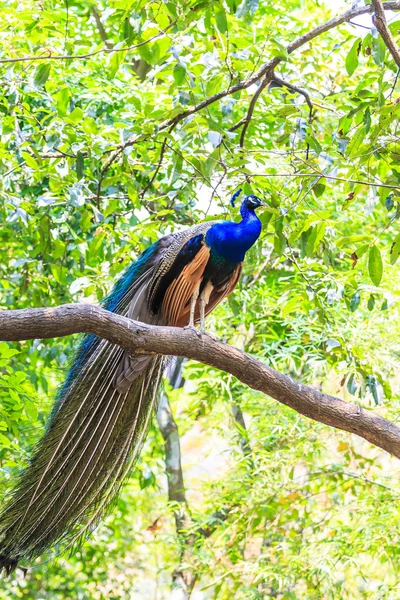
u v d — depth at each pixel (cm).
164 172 1189
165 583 1812
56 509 739
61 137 962
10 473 875
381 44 754
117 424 764
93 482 752
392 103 777
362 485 1342
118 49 830
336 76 1323
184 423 1786
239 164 895
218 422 1577
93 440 755
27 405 934
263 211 870
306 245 891
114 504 759
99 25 1520
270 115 1058
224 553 1347
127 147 921
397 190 806
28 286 1242
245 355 712
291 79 985
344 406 715
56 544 738
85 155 1005
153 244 806
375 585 1531
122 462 764
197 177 924
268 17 1272
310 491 1388
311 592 1254
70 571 1675
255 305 1429
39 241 1121
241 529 1354
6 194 987
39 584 1653
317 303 926
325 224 866
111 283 1045
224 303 1384
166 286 793
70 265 1176
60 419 757
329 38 1451
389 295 1162
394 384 1441
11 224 1227
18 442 1084
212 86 897
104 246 1144
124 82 1317
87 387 761
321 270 1034
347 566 1330
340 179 816
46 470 741
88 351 784
